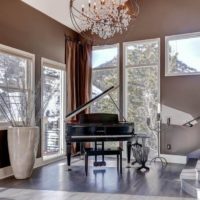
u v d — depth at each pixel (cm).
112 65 713
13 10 519
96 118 574
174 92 627
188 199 357
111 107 710
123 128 554
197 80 604
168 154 628
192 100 607
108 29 477
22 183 440
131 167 564
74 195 375
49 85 642
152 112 662
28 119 524
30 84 565
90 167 564
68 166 542
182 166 575
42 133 598
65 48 692
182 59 629
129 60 695
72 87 696
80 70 727
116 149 530
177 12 630
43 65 604
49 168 556
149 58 670
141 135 573
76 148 707
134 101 687
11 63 524
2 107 494
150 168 556
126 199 357
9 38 508
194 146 600
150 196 370
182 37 625
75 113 571
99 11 470
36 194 380
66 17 633
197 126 598
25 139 467
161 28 647
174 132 623
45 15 616
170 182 444
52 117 652
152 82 665
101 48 727
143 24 669
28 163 472
